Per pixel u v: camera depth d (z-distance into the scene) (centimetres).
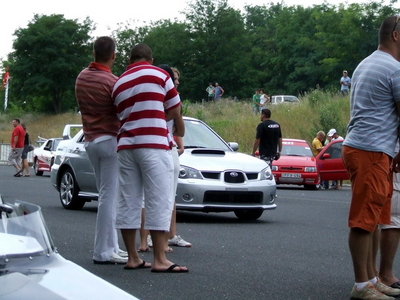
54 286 251
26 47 8219
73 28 8256
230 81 8731
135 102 702
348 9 7675
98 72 753
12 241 277
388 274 649
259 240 1016
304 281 717
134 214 728
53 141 2991
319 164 2483
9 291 241
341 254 903
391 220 639
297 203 1703
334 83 7644
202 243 971
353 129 604
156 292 647
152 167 701
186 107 4500
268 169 1283
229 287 678
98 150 750
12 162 2869
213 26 8756
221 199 1216
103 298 248
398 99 595
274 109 4031
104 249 775
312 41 8750
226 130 3838
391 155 598
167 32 8856
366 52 7575
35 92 8269
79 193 1380
